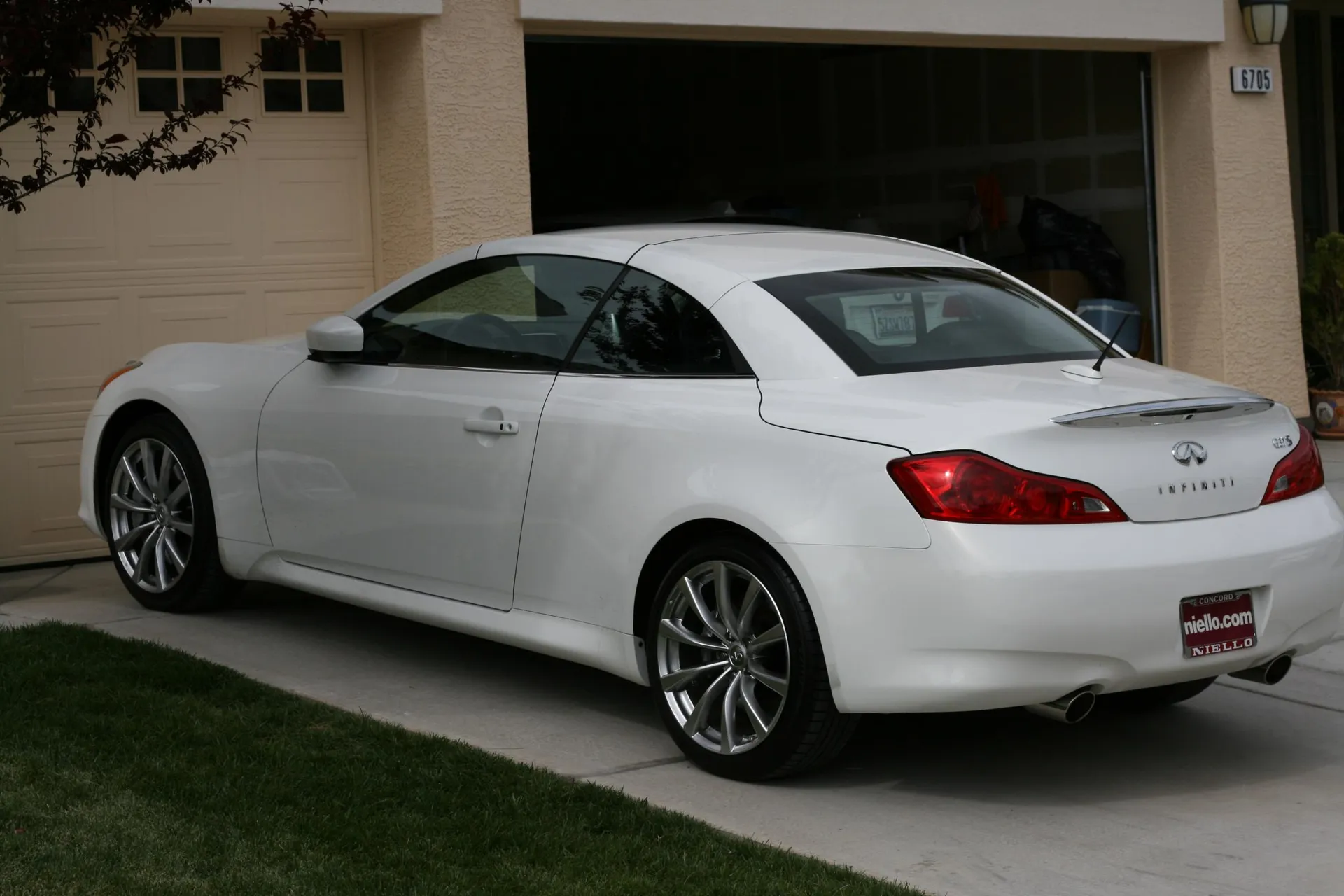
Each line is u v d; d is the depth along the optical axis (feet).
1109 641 13.34
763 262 16.33
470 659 19.16
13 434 24.38
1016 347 16.02
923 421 13.74
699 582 15.07
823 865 12.42
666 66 50.88
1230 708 17.61
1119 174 39.50
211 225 25.82
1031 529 13.25
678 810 14.12
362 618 21.16
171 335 25.58
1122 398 14.17
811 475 14.02
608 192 50.39
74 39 19.35
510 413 16.74
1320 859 13.07
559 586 16.28
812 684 14.07
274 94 26.35
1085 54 39.91
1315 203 47.75
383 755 14.71
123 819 12.89
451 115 26.61
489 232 27.17
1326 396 38.14
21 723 15.35
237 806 13.23
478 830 12.81
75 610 21.57
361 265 27.40
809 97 49.06
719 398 15.11
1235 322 36.78
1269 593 14.20
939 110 44.70
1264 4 35.88
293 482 19.21
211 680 17.06
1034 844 13.42
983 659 13.21
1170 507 13.80
